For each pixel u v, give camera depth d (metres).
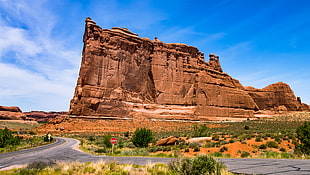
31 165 11.99
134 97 105.06
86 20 104.44
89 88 93.44
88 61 96.31
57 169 11.42
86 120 87.69
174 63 120.50
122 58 105.50
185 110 112.00
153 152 28.88
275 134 40.69
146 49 116.19
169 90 114.75
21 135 72.00
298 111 155.25
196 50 131.75
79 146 37.16
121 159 17.27
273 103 155.75
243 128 72.88
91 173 10.42
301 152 20.02
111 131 82.44
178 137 50.06
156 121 99.06
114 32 108.12
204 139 40.00
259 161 13.34
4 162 17.62
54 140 53.50
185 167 9.06
